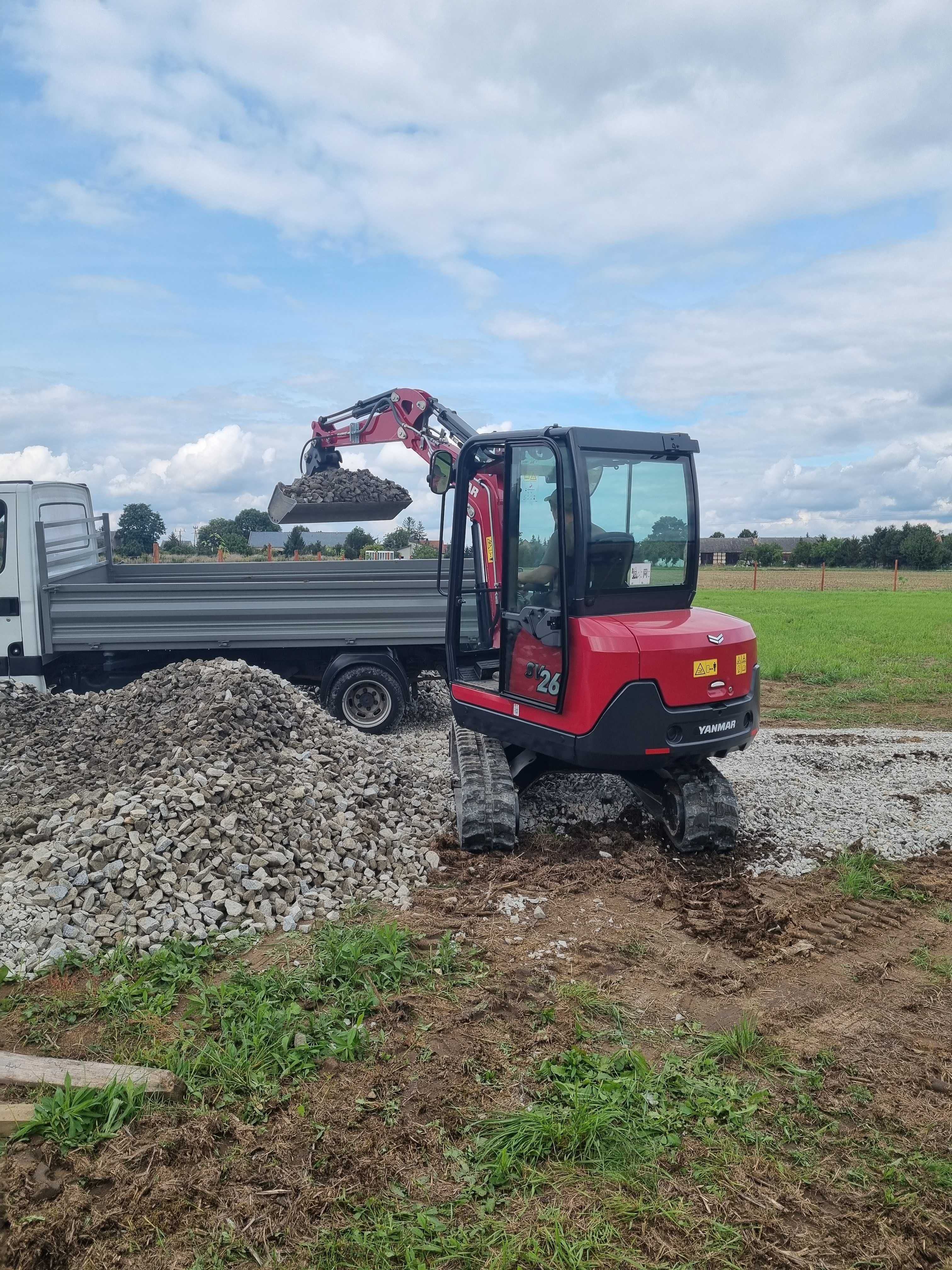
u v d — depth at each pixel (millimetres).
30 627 8656
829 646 17609
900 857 6059
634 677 5309
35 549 8625
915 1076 3527
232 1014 3797
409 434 9742
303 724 7000
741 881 5527
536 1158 2994
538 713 5773
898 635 19281
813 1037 3822
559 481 5410
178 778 5574
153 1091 3248
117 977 4133
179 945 4438
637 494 5750
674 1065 3541
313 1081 3410
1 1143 2986
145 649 8883
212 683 7102
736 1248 2641
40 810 5559
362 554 13453
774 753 9039
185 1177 2857
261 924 4727
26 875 4863
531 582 5891
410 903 5137
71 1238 2600
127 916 4621
